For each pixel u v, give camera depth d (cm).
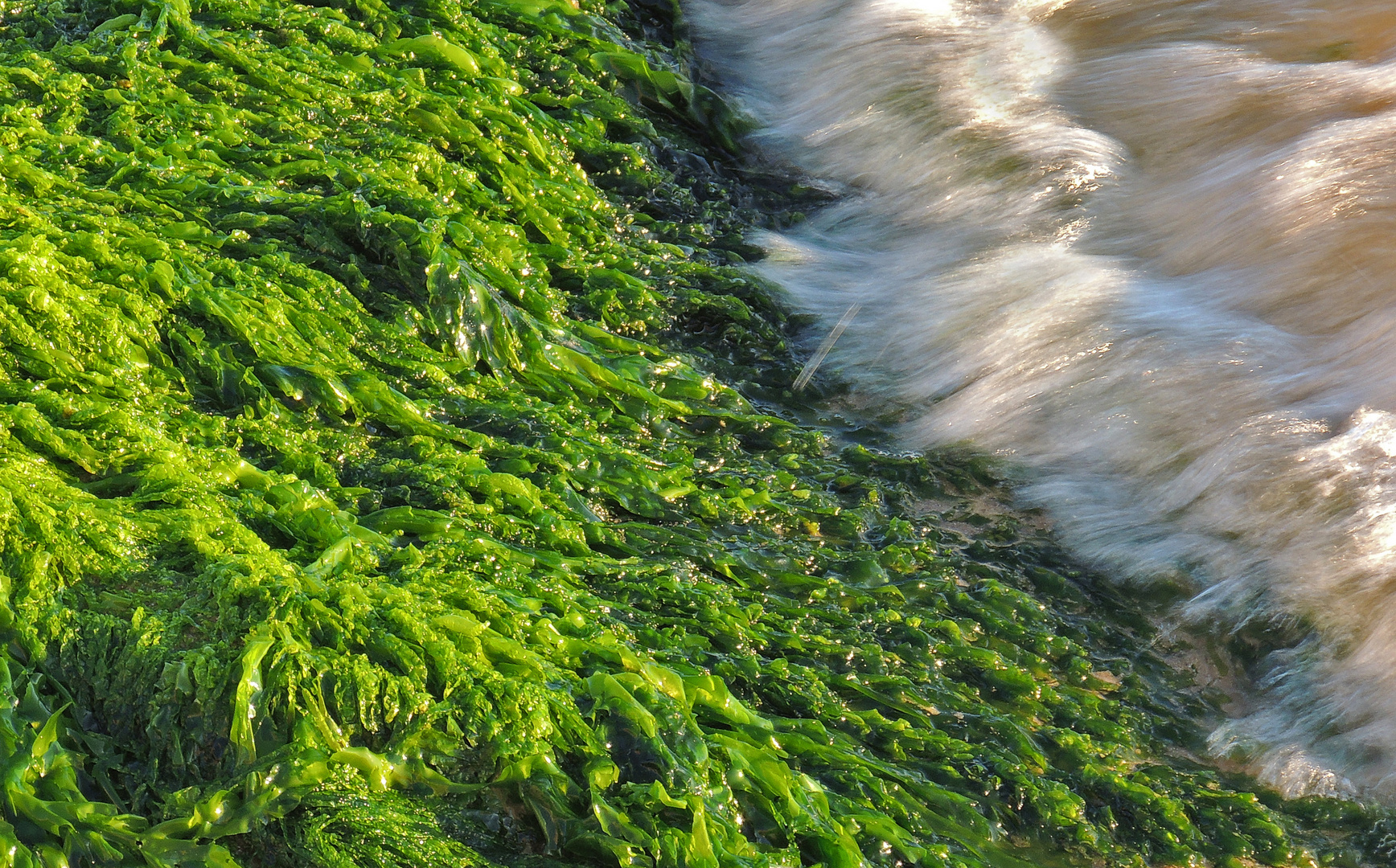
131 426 473
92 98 671
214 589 408
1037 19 880
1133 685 474
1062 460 584
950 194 756
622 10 881
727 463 562
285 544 452
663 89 803
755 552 503
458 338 572
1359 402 580
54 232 543
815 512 535
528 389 577
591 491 518
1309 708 463
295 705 380
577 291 648
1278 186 709
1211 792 430
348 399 523
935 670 466
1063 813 412
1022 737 439
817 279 704
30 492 430
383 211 598
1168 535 538
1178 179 739
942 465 582
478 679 390
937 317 665
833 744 423
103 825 371
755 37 902
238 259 582
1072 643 487
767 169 796
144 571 422
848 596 491
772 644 461
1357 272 653
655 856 364
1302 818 425
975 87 818
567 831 374
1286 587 505
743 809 389
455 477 493
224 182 621
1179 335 629
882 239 739
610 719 393
